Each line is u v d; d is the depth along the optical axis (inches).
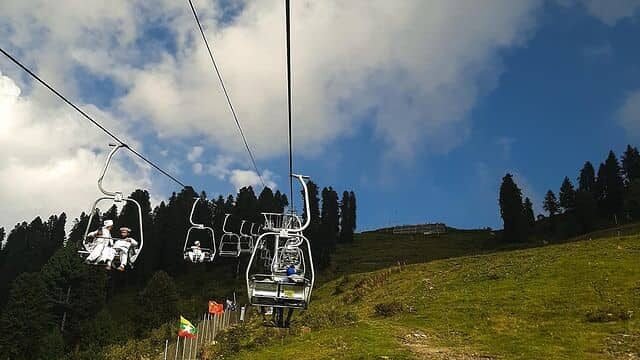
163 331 2353.6
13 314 2696.9
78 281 3154.5
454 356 1007.0
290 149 596.1
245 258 4862.2
